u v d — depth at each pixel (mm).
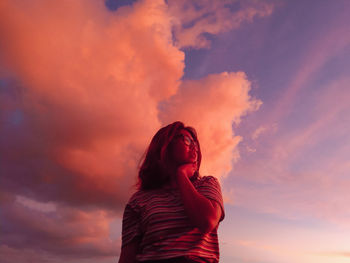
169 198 1649
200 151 1909
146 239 1554
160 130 1952
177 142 1832
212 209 1424
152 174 1839
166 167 1811
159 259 1471
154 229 1536
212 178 1710
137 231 1660
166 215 1560
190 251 1459
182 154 1795
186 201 1450
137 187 1888
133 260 1622
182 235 1499
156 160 1849
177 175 1584
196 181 1700
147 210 1630
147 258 1504
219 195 1582
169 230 1515
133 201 1752
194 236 1504
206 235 1539
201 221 1394
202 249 1496
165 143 1834
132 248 1646
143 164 1895
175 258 1449
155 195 1701
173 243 1482
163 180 1820
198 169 1869
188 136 1840
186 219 1533
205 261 1505
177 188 1729
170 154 1834
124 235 1697
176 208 1586
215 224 1428
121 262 1631
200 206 1422
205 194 1542
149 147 1918
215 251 1572
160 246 1494
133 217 1716
